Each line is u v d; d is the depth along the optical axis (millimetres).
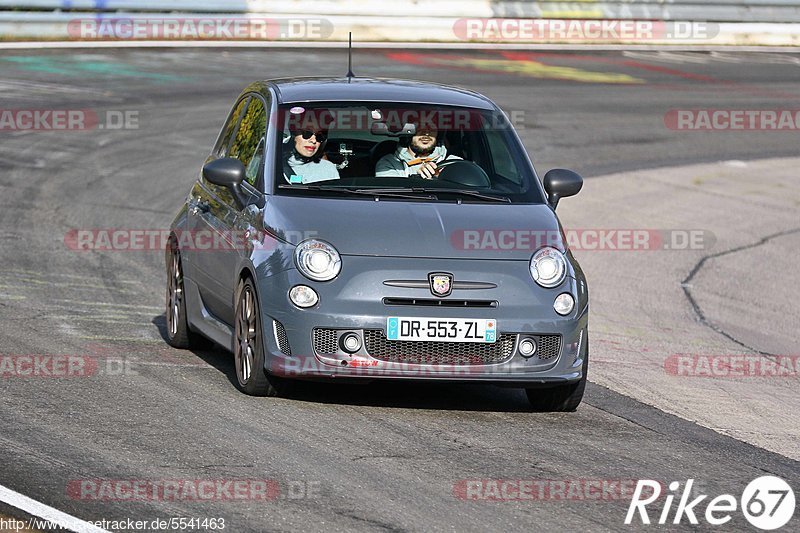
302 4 97312
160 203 52750
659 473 22250
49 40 88812
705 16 115438
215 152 32062
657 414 27109
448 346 24766
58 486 19500
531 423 25266
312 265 24672
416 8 102500
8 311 33344
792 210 63188
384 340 24625
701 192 65250
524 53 103562
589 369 31609
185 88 77125
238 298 26406
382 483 20500
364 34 100312
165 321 33844
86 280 38594
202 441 22328
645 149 74625
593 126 78750
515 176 28328
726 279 47969
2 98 70188
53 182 54812
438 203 26766
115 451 21484
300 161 27484
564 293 25391
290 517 18609
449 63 94375
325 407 25312
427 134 28344
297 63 87688
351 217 25734
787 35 118000
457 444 23188
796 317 42594
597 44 110812
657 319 40094
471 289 24828
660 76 98500
